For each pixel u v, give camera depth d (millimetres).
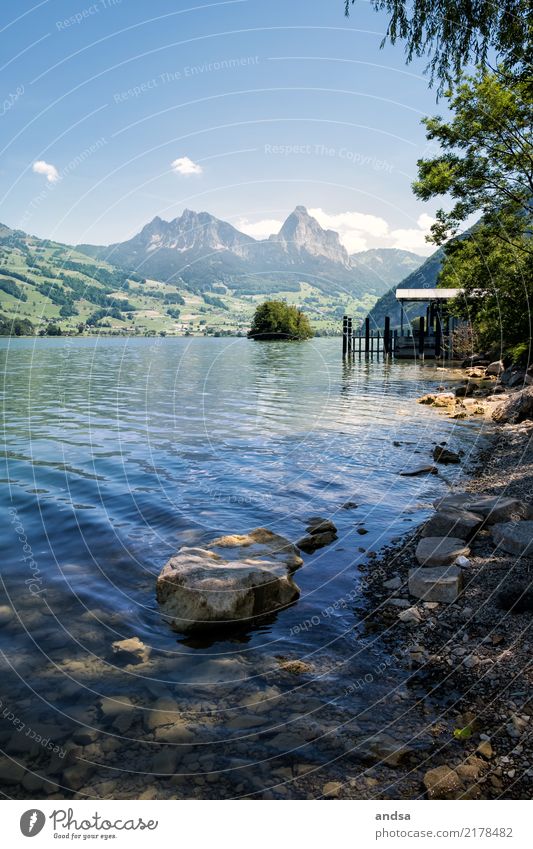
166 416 20250
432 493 10281
